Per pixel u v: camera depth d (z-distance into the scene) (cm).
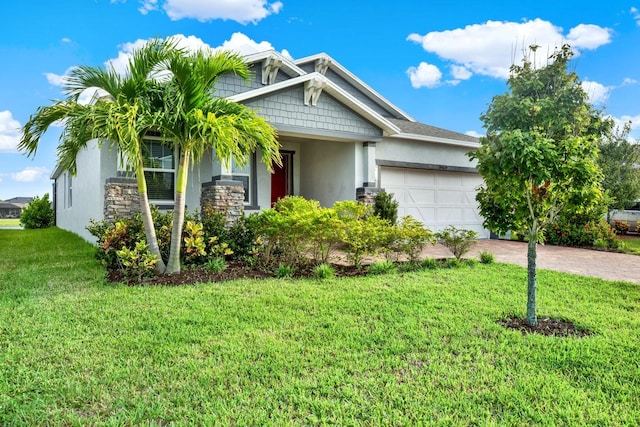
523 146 457
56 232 1872
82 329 466
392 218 1205
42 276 761
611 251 1235
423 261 901
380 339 445
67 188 1970
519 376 364
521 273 808
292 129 1116
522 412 307
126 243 792
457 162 1470
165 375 359
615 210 1855
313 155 1469
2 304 562
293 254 870
